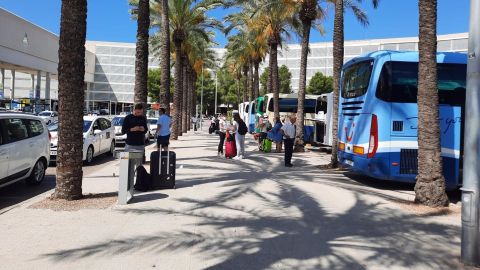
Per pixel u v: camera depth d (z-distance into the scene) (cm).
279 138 2131
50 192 1020
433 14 886
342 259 558
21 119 1068
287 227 708
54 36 6512
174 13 3120
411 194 1051
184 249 580
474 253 543
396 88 1077
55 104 6291
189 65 4497
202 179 1181
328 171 1456
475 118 554
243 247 595
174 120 3025
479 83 561
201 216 764
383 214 816
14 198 970
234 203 878
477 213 543
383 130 1071
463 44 7550
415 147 1071
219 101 10731
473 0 581
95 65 9450
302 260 550
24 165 1042
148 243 603
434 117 892
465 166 557
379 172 1073
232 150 1788
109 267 509
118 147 2402
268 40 2761
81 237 626
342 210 844
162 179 1022
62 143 861
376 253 586
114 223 705
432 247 619
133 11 2748
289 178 1234
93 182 1131
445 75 1097
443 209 864
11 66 5734
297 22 2683
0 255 545
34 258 535
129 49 9612
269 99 3425
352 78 1219
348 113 1223
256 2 2783
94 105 9456
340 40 1592
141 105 1038
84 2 855
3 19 4988
